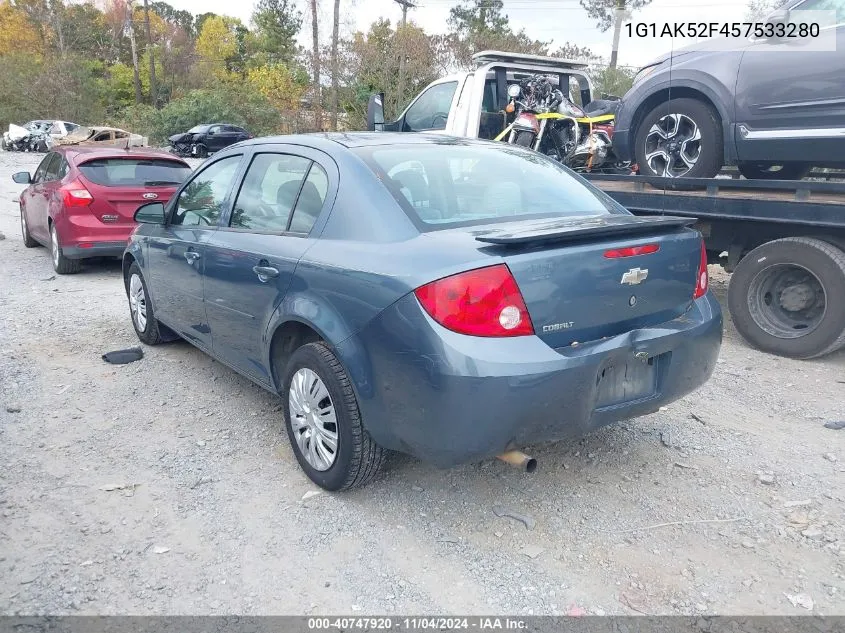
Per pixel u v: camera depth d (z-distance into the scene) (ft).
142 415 15.08
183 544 10.55
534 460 9.98
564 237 9.96
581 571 9.94
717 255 20.93
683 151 20.48
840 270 16.89
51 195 28.71
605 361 10.18
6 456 13.20
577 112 25.90
